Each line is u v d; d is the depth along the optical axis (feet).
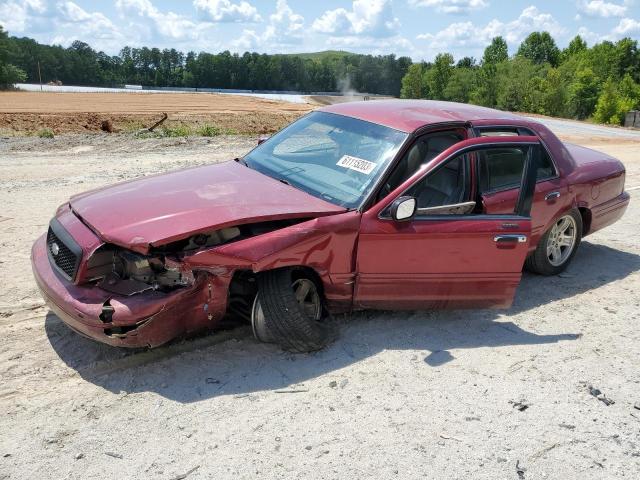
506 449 11.30
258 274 13.34
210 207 13.30
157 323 12.25
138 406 11.96
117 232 12.46
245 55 621.31
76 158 43.45
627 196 22.91
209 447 10.87
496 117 18.01
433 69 428.15
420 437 11.48
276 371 13.44
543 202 18.54
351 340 15.05
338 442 11.19
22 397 12.10
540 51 520.83
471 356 14.69
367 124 16.49
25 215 25.29
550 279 20.33
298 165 16.25
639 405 12.98
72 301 12.37
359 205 14.32
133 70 608.60
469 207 15.71
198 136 63.57
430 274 14.82
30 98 157.38
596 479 10.62
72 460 10.38
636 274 21.20
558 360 14.74
